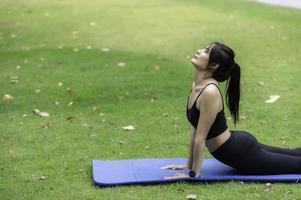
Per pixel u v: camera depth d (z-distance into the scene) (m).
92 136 7.12
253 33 13.41
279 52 11.70
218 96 5.39
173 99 8.75
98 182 5.46
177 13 16.12
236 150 5.49
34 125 7.57
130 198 5.20
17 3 18.36
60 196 5.31
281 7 16.91
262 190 5.34
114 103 8.58
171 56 11.52
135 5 17.55
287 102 8.52
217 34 13.35
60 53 11.81
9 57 11.55
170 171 5.73
